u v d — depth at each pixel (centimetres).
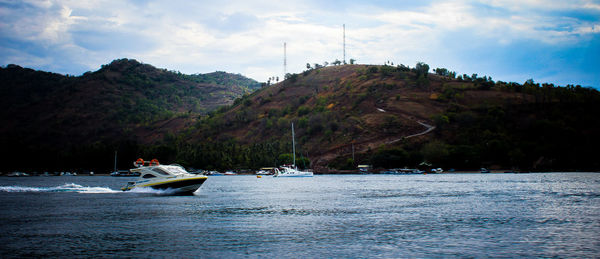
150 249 3162
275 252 3081
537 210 5141
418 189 8725
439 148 19238
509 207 5444
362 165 19938
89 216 4691
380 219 4481
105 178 17450
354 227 4016
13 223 4228
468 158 18838
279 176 16475
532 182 10912
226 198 6762
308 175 16138
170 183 7081
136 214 4847
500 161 19350
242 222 4300
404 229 3906
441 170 18925
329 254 3020
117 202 6041
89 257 2931
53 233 3731
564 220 4388
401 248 3183
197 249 3162
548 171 18400
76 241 3416
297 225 4128
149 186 7200
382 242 3378
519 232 3753
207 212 5038
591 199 6384
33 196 7000
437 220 4403
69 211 5094
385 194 7525
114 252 3072
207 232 3778
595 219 4450
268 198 6819
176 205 5728
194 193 7819
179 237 3569
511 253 3045
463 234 3672
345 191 8350
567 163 18775
